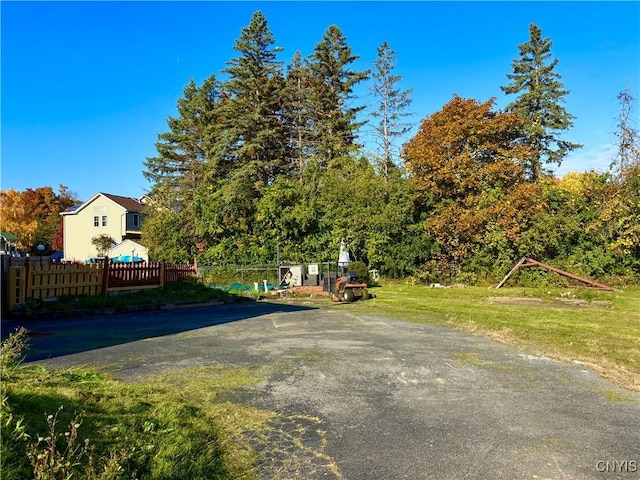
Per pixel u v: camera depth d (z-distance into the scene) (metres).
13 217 52.69
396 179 25.47
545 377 6.26
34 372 5.54
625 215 21.39
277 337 9.13
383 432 4.32
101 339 8.94
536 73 33.25
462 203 24.88
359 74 35.34
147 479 3.22
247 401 5.15
